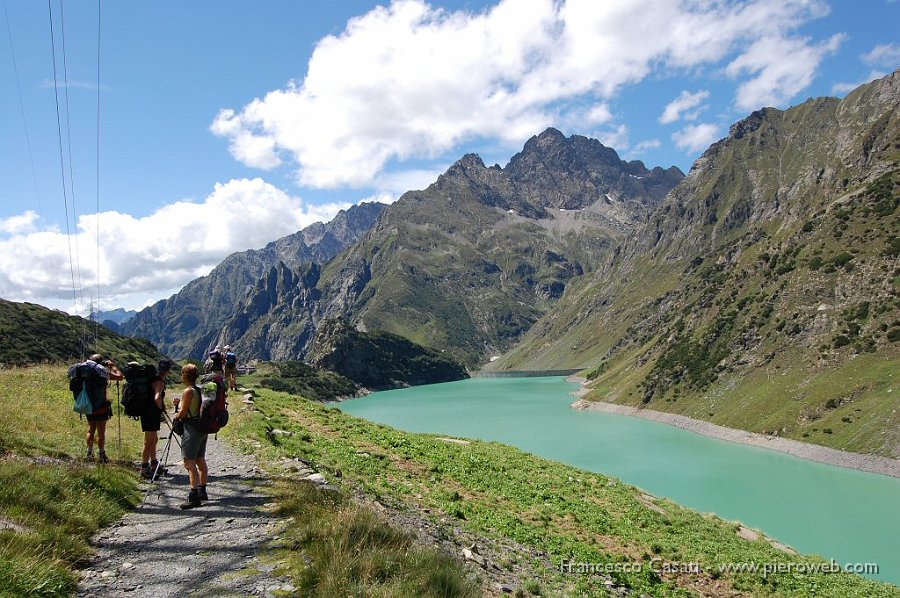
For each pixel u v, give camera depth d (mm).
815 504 75938
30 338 99375
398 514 16578
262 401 37938
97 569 9984
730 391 152875
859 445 100125
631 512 27969
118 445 20953
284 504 13312
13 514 10742
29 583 8352
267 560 10406
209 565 10180
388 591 9164
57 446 18531
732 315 185125
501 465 31578
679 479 90312
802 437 112375
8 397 27594
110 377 18312
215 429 14312
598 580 17953
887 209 166500
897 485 84375
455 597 9914
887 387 111250
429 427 155500
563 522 23656
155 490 15523
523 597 13305
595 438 132375
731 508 74750
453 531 17469
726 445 121062
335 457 24266
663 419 162750
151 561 10375
